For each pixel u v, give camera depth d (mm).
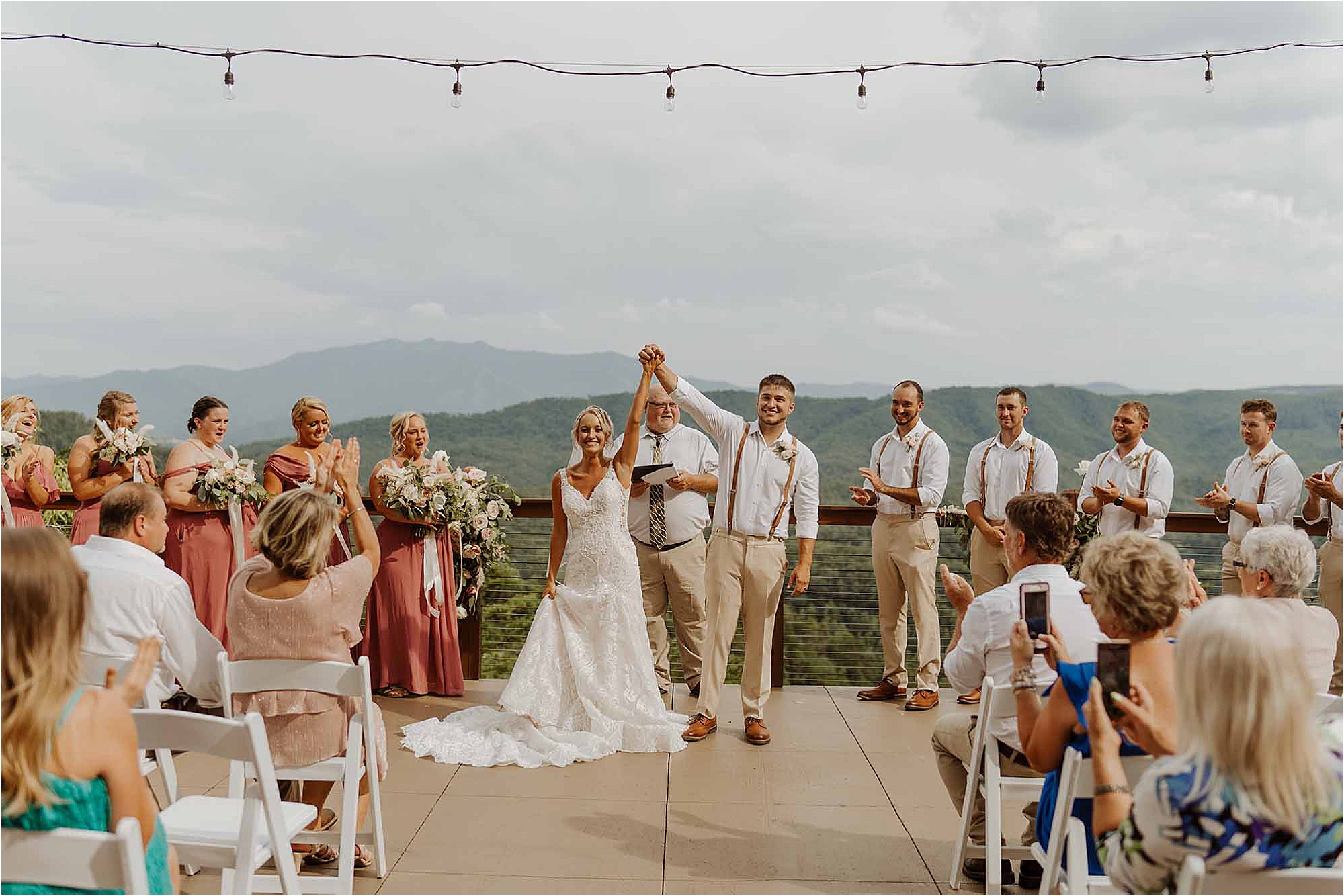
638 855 3400
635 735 4508
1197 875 1550
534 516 5801
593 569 4672
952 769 3410
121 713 1893
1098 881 2326
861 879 3244
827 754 4504
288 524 2957
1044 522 2980
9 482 5441
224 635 4949
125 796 1882
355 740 2922
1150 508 5219
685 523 5297
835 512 5871
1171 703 2258
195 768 4133
